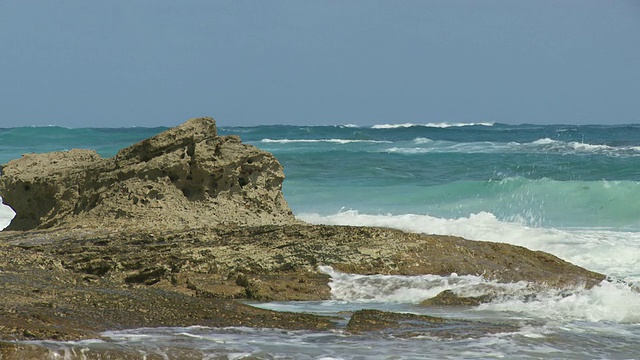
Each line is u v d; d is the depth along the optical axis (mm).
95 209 46594
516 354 24969
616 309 31250
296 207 70625
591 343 26562
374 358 23859
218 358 23234
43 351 22047
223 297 33188
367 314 28234
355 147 135625
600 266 43531
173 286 34344
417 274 36312
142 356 22797
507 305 31984
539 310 31297
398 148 131125
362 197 74938
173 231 42438
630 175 87812
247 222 46688
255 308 28641
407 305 32281
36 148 136875
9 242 41719
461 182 77562
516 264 38062
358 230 39844
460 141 149125
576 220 64688
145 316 26562
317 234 39562
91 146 138500
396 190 77688
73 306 26703
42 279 29672
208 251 36875
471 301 32594
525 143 131875
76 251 38000
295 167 95375
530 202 69688
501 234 49125
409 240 38750
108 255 37000
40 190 49906
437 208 69438
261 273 35469
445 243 38781
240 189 48469
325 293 34062
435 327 27516
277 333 25969
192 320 26703
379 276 35375
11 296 27031
